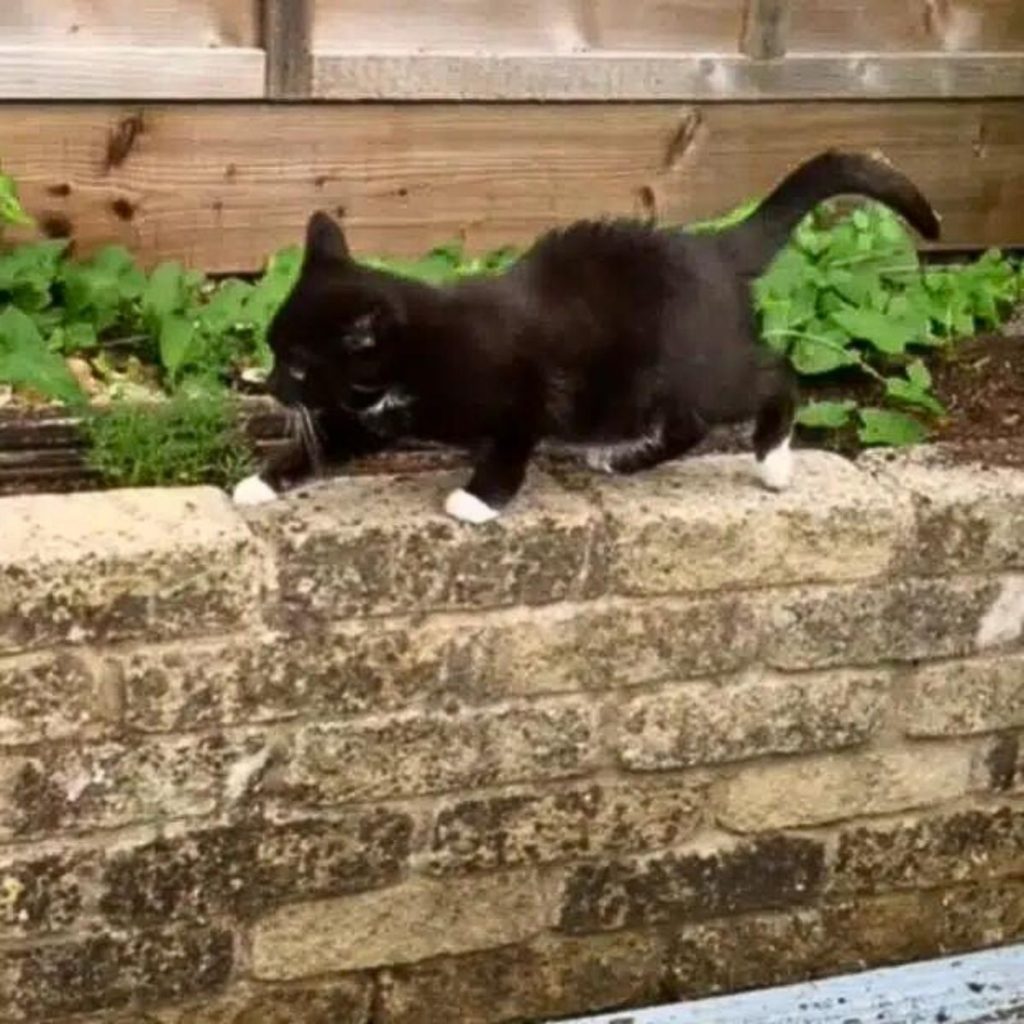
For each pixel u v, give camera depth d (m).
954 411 1.85
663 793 1.66
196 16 1.86
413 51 1.92
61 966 1.53
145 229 1.91
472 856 1.62
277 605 1.48
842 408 1.78
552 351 1.47
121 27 1.83
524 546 1.53
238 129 1.90
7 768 1.46
